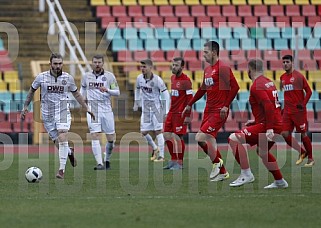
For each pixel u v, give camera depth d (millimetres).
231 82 46344
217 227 30391
